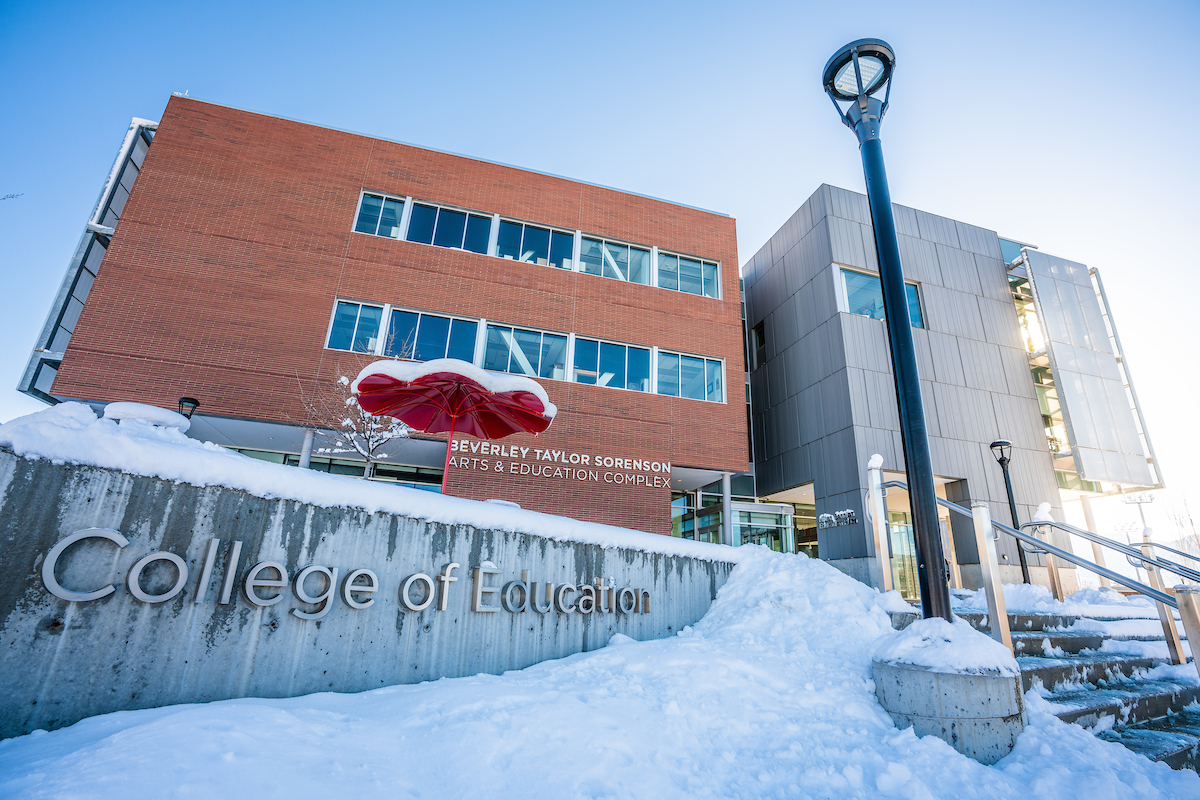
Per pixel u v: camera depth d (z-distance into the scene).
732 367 17.67
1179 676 5.80
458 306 15.35
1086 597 9.45
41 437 3.39
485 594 5.46
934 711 4.18
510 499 14.29
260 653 4.04
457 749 3.17
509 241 16.62
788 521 20.88
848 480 16.41
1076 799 3.38
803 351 19.25
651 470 15.80
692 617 7.42
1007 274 21.02
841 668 5.26
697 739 3.83
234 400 12.82
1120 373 20.45
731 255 18.92
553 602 5.98
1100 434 18.89
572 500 14.84
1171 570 6.62
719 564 8.00
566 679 4.73
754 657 5.45
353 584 4.59
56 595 3.31
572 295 16.64
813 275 19.31
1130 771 3.65
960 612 6.65
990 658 4.27
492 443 14.48
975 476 17.19
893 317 6.18
